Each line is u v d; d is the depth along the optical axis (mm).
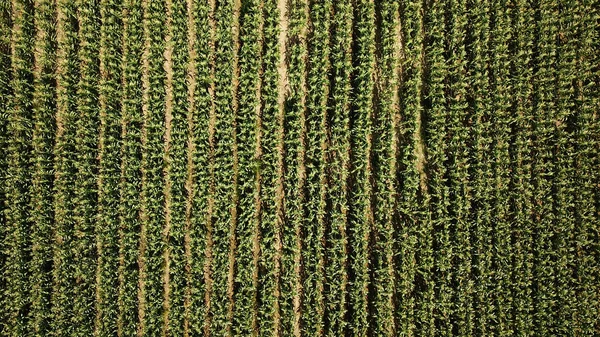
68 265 9531
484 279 9641
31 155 9727
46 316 9531
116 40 9852
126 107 9773
